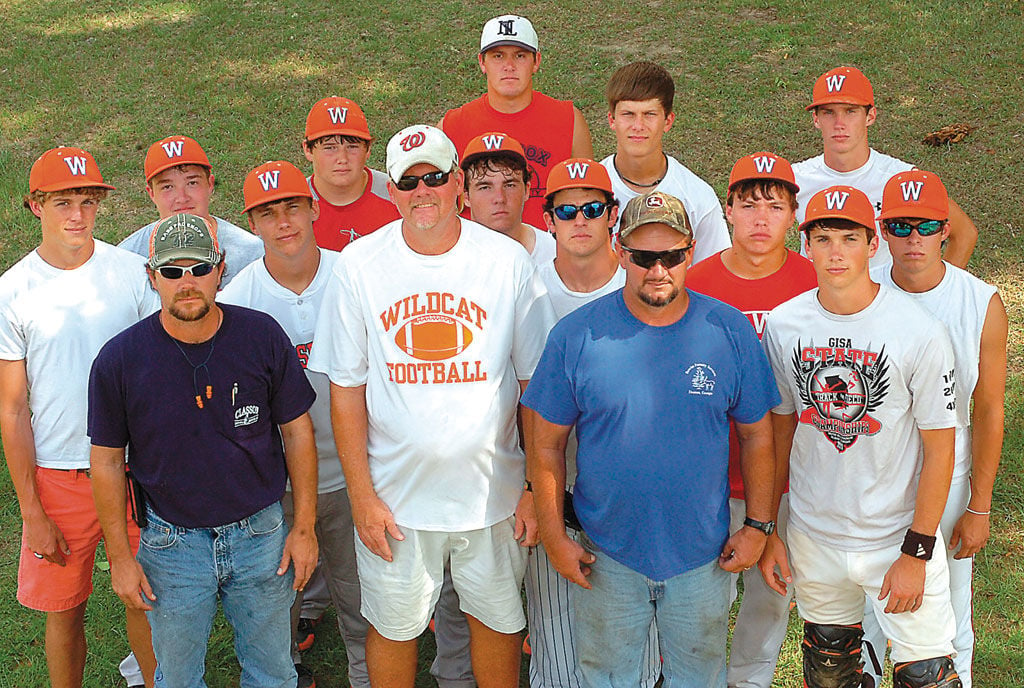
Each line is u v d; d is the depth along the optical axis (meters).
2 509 5.60
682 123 9.62
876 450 3.47
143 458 3.51
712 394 3.37
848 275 3.37
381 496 3.69
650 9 11.81
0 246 8.12
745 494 3.60
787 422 3.66
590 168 3.77
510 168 4.15
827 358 3.48
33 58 11.39
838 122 4.74
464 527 3.64
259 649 3.80
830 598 3.70
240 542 3.59
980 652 4.41
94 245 4.00
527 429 3.62
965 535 3.82
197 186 4.53
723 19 11.46
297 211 3.93
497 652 3.95
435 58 11.04
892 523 3.53
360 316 3.64
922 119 9.30
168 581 3.57
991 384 3.73
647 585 3.55
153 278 3.41
